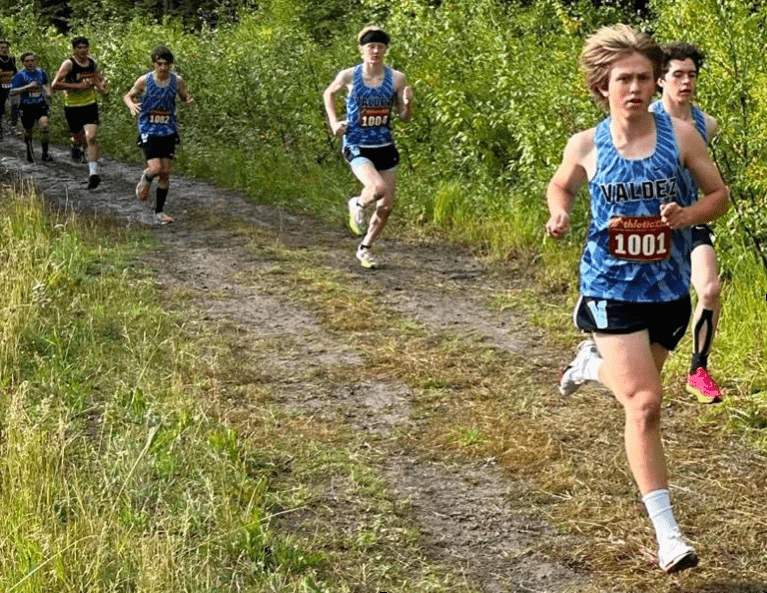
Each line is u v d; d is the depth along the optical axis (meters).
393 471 5.05
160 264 8.80
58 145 16.77
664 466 3.91
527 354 6.75
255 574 4.06
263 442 5.30
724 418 5.52
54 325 6.66
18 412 5.12
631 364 3.93
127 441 4.95
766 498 4.70
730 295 6.80
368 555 4.27
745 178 7.18
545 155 9.12
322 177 11.91
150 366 6.25
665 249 3.95
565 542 4.38
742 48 7.39
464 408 5.81
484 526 4.53
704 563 4.18
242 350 6.74
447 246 9.63
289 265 8.84
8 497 4.36
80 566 3.90
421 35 11.30
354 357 6.66
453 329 7.25
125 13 22.89
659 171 3.90
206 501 4.58
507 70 9.94
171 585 3.83
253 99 13.94
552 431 5.44
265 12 17.97
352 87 8.38
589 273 4.06
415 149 11.31
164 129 10.41
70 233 9.09
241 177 12.62
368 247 8.80
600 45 3.92
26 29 21.61
